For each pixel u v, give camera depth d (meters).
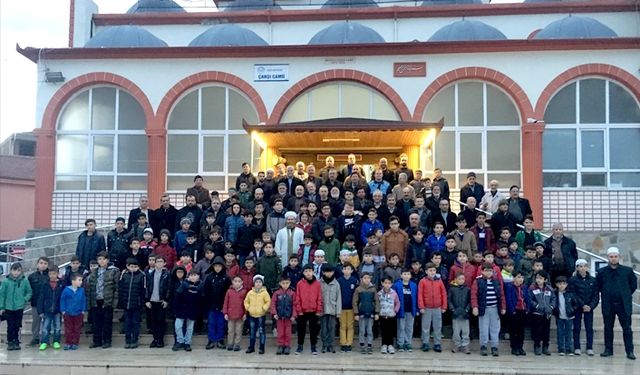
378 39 20.83
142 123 19.34
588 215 18.23
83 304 12.16
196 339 12.41
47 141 19.19
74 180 19.33
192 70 19.22
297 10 23.28
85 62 19.28
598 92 18.56
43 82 19.28
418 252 12.26
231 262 12.36
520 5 22.59
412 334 12.23
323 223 12.81
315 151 19.16
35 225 19.08
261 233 13.02
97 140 19.39
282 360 11.03
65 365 10.74
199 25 23.72
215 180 19.17
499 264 12.16
